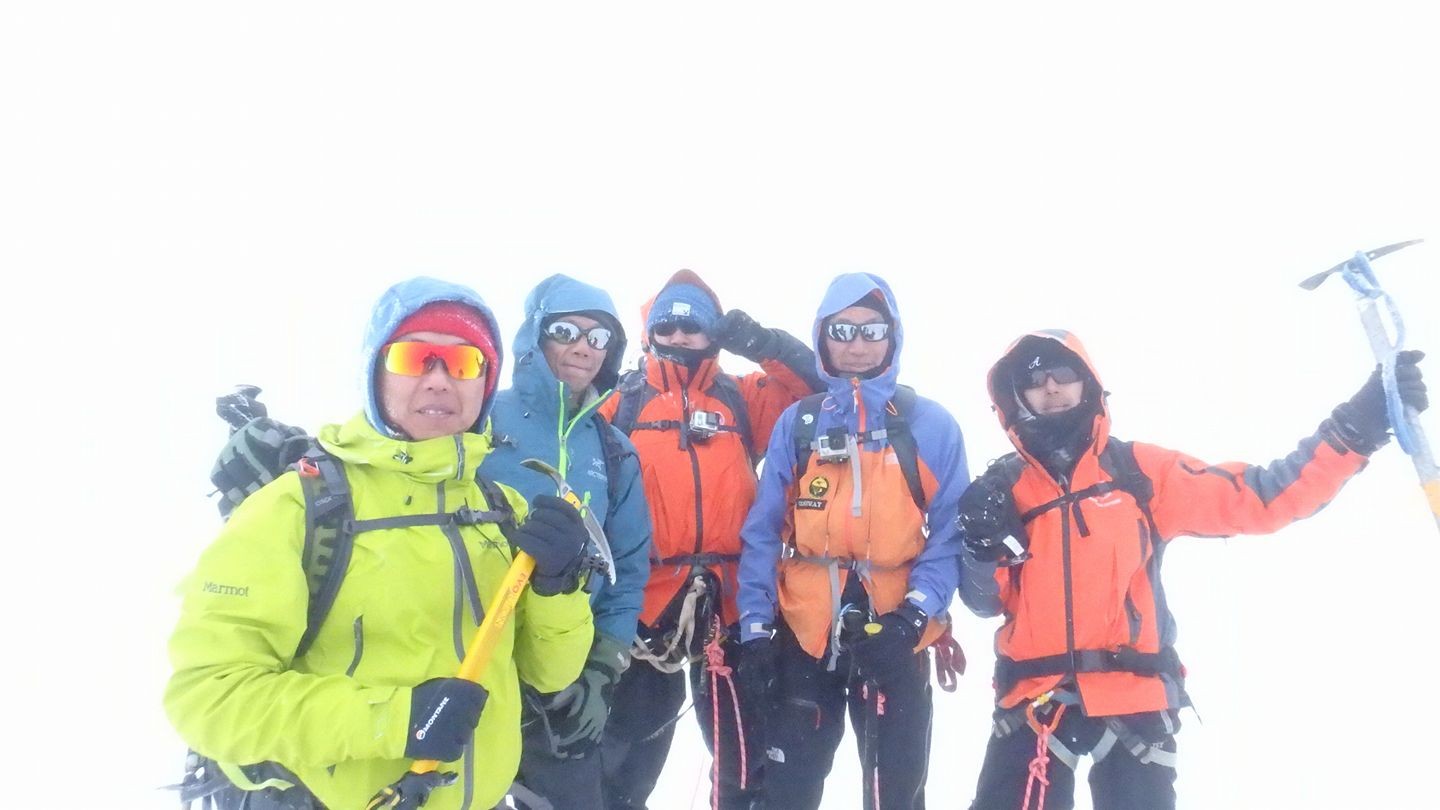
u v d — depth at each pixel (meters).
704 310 4.07
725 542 3.76
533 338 3.24
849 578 3.46
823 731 3.48
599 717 2.97
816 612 3.44
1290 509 3.03
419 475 2.05
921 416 3.59
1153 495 3.20
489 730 2.09
